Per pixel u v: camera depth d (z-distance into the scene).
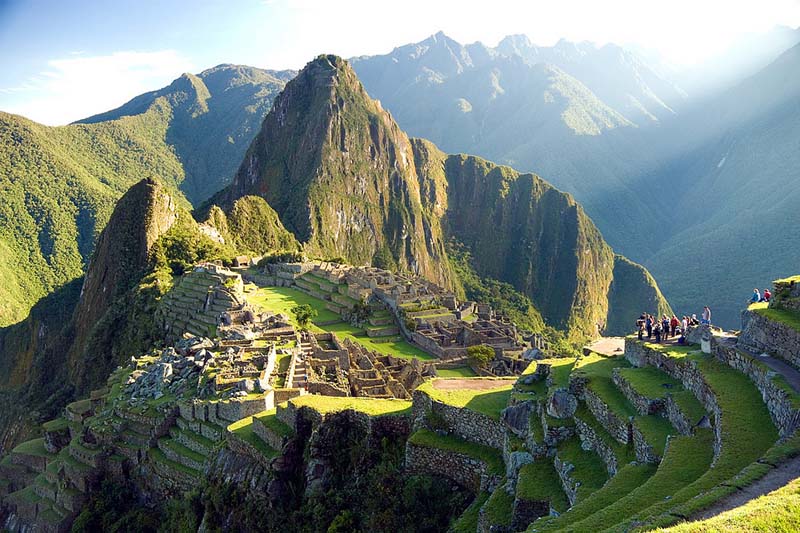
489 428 26.22
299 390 40.91
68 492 47.06
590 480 20.39
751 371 21.25
